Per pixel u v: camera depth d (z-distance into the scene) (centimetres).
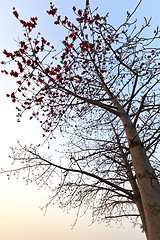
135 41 351
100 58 411
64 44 376
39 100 412
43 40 346
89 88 462
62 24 359
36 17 339
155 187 281
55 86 395
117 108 430
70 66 380
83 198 493
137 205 444
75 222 445
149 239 253
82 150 450
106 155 503
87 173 415
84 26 361
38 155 423
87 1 347
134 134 356
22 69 349
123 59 396
